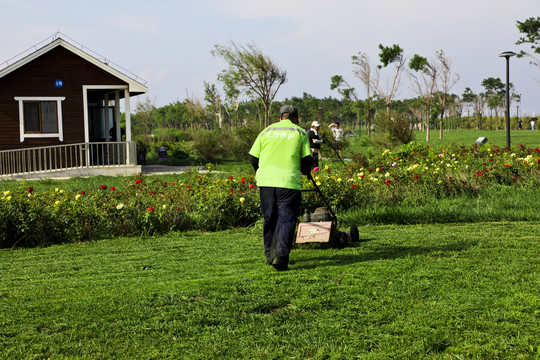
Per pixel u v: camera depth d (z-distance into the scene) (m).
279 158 5.38
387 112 28.30
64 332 3.69
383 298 4.22
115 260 6.28
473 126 109.50
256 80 32.88
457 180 10.69
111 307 4.17
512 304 3.96
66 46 19.22
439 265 5.21
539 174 11.32
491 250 5.86
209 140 25.88
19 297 4.59
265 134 5.50
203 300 4.28
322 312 3.95
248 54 32.28
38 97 19.34
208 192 9.17
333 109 88.62
